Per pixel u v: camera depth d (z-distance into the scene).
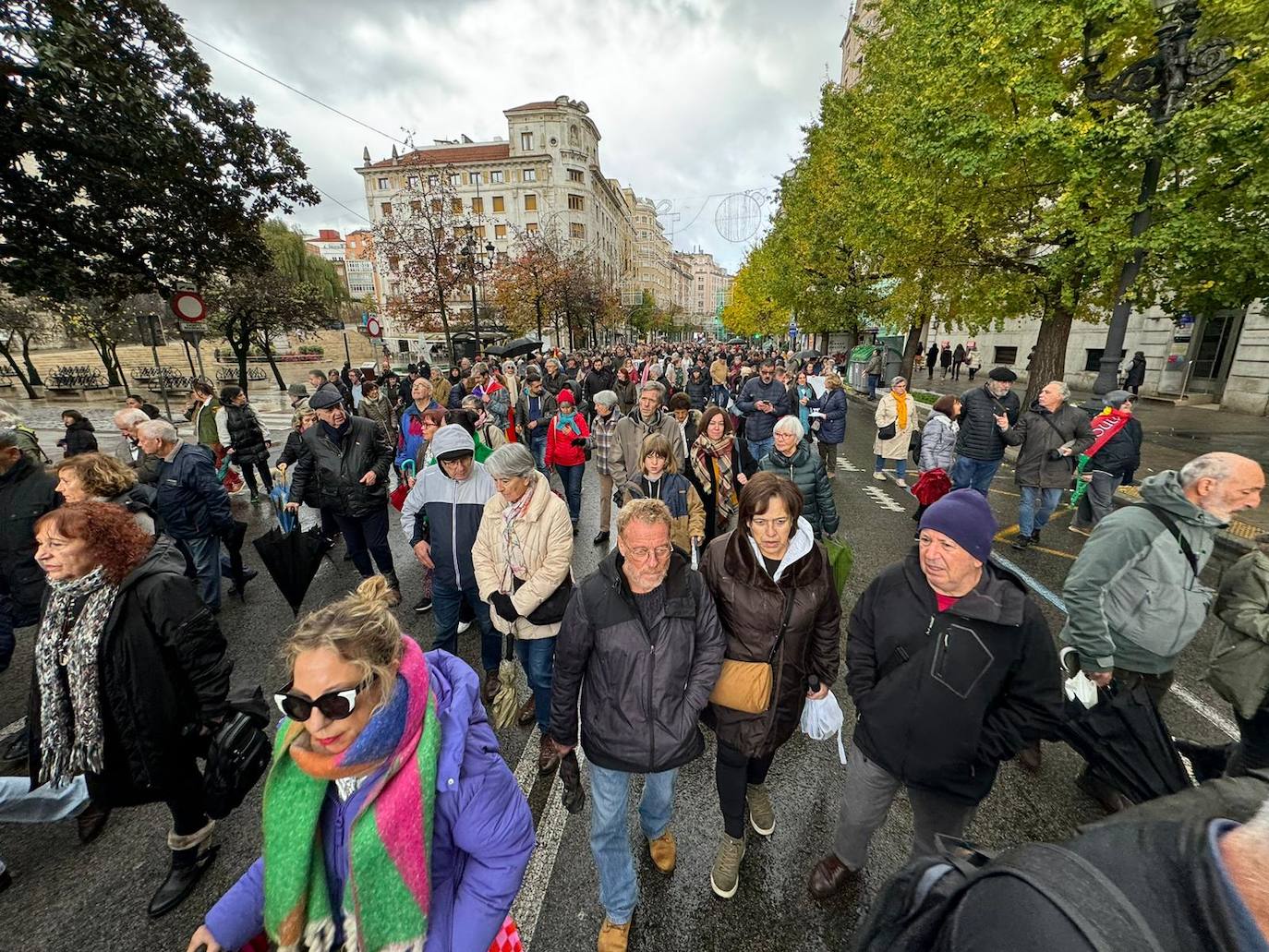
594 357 20.02
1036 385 11.47
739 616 2.08
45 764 2.04
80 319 22.67
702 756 3.14
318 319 26.97
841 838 2.19
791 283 22.73
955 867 0.91
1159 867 0.62
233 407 8.30
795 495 1.98
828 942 2.08
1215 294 8.76
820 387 10.84
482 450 5.05
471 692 1.33
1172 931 0.55
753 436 7.78
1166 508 2.37
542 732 3.11
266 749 2.05
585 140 65.12
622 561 1.91
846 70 38.09
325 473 4.76
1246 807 0.67
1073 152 7.62
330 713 1.06
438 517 3.47
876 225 11.65
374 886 1.12
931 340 29.75
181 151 8.61
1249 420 12.92
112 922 2.19
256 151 10.30
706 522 4.65
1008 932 0.63
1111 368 8.04
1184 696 3.51
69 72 7.03
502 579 2.95
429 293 24.66
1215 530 2.37
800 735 3.28
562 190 61.72
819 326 23.89
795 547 2.06
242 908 1.27
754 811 2.52
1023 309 11.27
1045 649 1.70
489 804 1.24
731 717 2.11
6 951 2.08
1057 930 0.59
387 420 10.86
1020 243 10.64
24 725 3.41
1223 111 6.68
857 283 19.03
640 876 2.37
